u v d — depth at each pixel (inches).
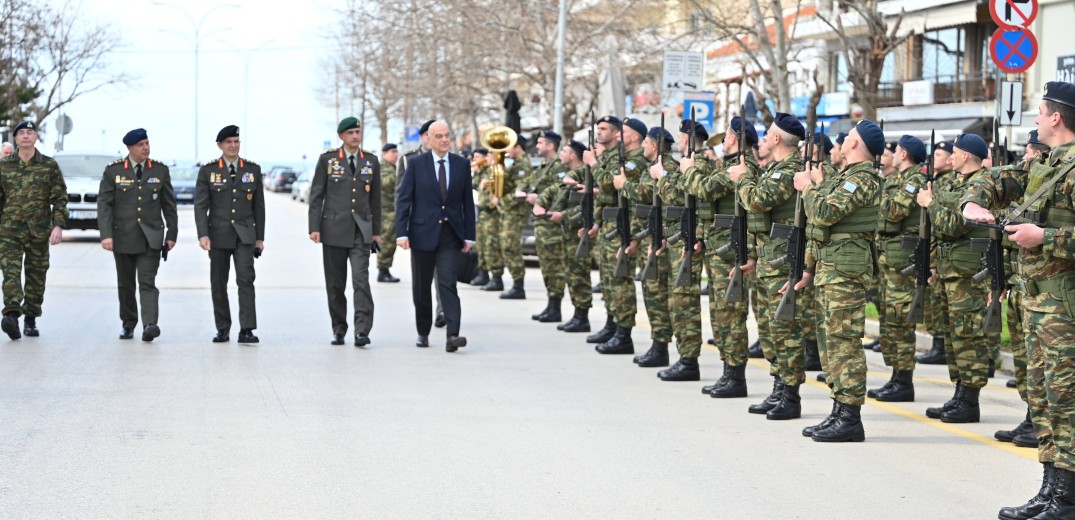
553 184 568.4
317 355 452.1
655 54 1197.7
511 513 245.9
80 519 238.7
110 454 291.0
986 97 1268.5
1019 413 367.2
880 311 394.3
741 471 283.6
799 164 342.0
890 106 1384.1
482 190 711.1
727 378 382.3
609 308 498.9
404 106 1811.0
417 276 476.7
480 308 630.5
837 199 308.5
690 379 411.8
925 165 384.5
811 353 445.4
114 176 477.4
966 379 349.7
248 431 317.4
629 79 1331.2
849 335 315.9
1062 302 237.1
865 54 1180.5
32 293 489.7
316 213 479.2
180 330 516.1
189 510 245.3
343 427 324.2
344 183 479.2
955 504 258.2
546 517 243.6
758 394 389.1
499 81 1473.9
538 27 1298.0
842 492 266.2
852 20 1243.8
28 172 477.1
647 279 424.2
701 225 391.2
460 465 284.7
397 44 1446.9
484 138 655.1
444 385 391.9
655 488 266.8
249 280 480.1
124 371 407.5
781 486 270.5
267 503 251.0
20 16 1466.5
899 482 276.1
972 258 345.7
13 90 1454.2
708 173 373.4
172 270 810.2
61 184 487.8
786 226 336.2
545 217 564.7
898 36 1289.4
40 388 374.0
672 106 1181.7
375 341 495.8
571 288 540.7
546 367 434.9
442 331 534.6
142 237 478.6
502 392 381.1
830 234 316.5
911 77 1384.1
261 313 584.4
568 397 374.9
